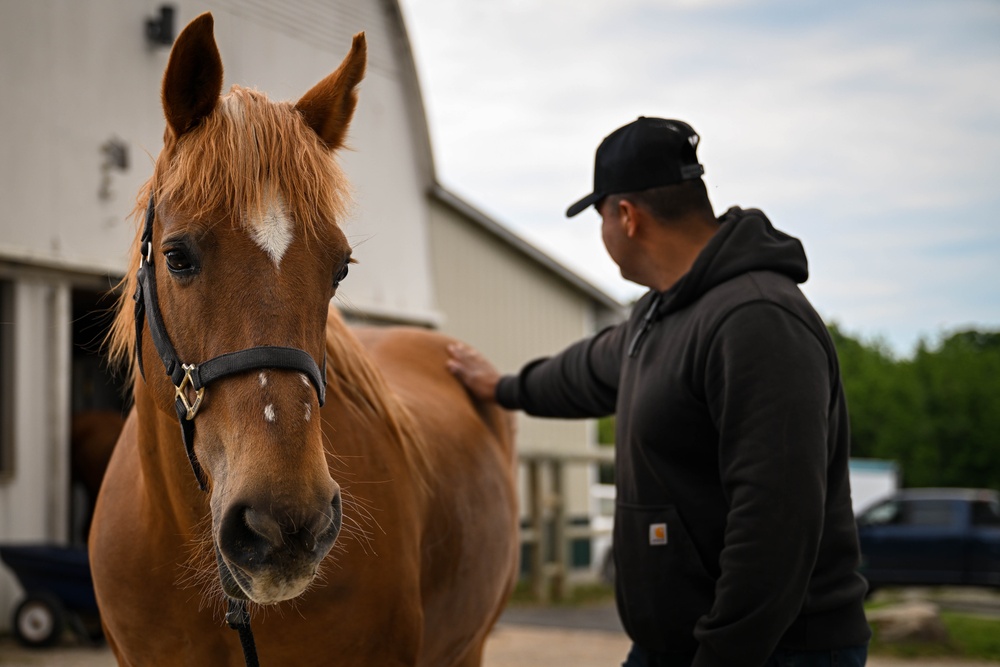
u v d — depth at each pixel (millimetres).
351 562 1889
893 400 23625
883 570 11203
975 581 10828
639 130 1982
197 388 1518
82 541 7086
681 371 1822
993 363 23500
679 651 1882
